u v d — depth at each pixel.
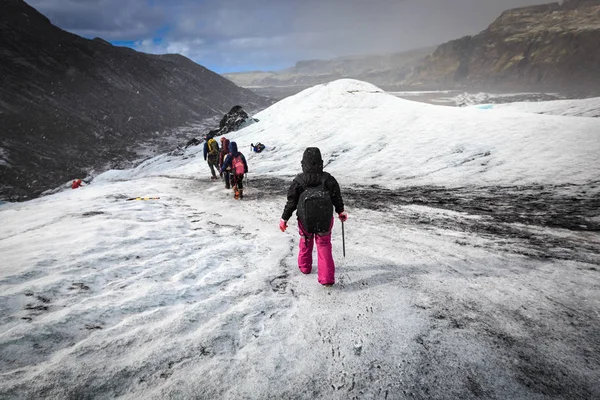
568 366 2.21
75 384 1.87
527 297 3.25
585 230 5.89
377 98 27.36
